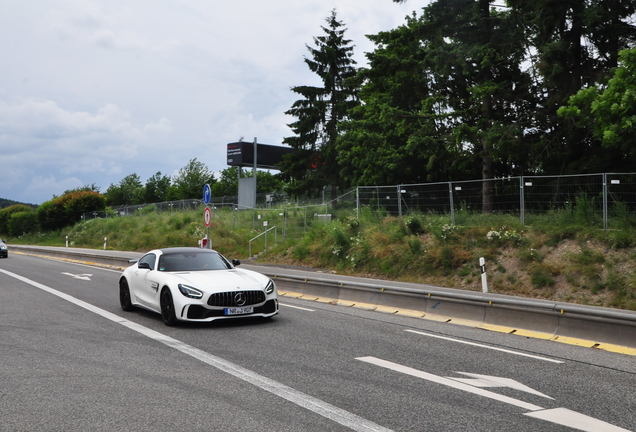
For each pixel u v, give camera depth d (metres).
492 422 4.54
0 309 11.38
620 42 20.58
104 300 12.98
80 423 4.44
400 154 27.33
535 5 20.16
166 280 9.49
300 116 43.66
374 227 21.08
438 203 20.25
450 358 7.07
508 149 21.12
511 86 23.06
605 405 5.09
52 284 16.95
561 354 7.50
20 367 6.39
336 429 4.32
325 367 6.45
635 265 13.15
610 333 8.12
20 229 72.12
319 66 43.25
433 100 23.31
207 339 8.16
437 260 17.05
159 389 5.46
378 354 7.24
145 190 97.50
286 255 24.53
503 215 17.89
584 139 21.12
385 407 4.91
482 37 22.05
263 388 5.51
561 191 16.69
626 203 15.13
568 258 14.45
